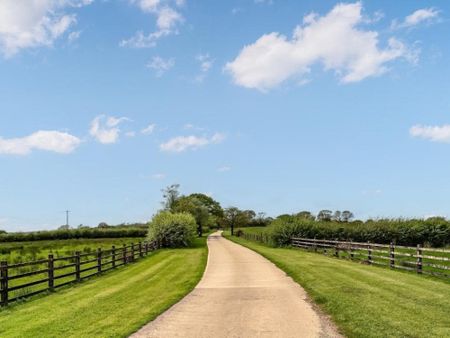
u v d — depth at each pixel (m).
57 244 59.00
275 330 9.68
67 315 11.55
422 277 17.95
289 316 11.16
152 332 9.62
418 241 42.06
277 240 44.94
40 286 18.62
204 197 118.12
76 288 17.36
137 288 16.50
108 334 9.36
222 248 46.31
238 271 22.27
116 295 14.81
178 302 13.43
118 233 83.12
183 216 53.91
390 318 10.16
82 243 61.53
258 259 29.77
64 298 14.67
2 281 13.77
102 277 21.11
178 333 9.52
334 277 17.62
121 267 26.14
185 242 51.28
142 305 12.78
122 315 11.34
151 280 19.03
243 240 69.69
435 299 12.45
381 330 9.12
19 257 34.25
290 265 23.08
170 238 50.28
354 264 23.70
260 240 56.88
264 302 13.28
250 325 10.20
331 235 42.84
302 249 39.56
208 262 27.77
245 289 16.06
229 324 10.32
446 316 10.34
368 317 10.31
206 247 49.12
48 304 13.55
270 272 21.55
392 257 21.83
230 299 13.93
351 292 13.84
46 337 9.23
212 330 9.74
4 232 76.50
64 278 21.30
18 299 14.68
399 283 15.69
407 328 9.23
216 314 11.53
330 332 9.47
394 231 42.09
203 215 98.00
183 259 30.59
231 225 116.06
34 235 76.75
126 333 9.44
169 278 19.58
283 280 18.44
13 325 10.65
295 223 44.16
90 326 10.15
